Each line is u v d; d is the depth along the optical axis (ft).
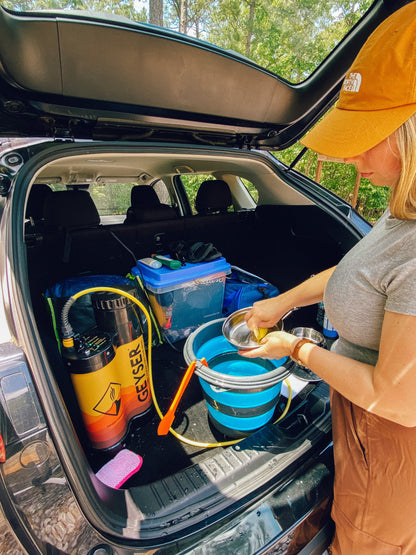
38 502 2.07
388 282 1.73
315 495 2.75
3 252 2.39
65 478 2.15
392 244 1.75
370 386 1.85
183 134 4.70
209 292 5.36
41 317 4.81
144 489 2.71
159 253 5.47
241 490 2.68
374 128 1.58
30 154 3.17
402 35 1.44
